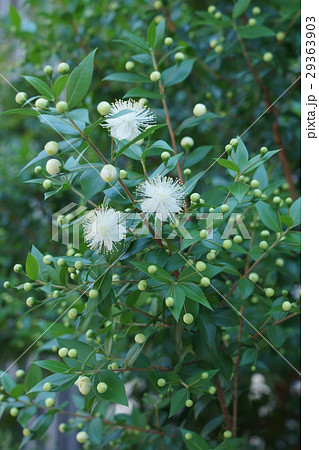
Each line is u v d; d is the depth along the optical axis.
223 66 0.61
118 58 0.64
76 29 0.65
